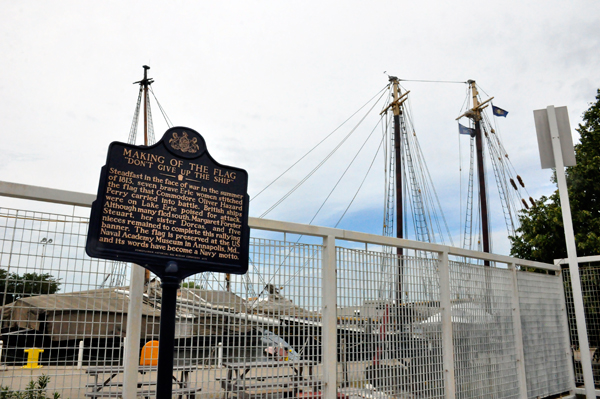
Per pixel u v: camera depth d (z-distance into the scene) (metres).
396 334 5.92
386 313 5.86
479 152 28.83
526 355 8.18
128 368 3.85
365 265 5.71
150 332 4.39
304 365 4.82
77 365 3.75
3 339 3.56
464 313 7.05
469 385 6.81
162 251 3.63
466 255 7.23
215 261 3.85
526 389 7.88
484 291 7.58
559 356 9.07
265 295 4.67
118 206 3.53
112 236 3.46
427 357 6.27
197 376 4.20
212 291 4.35
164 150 3.81
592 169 14.64
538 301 8.89
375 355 5.61
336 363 5.07
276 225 4.86
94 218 3.42
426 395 6.11
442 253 6.80
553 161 8.18
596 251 13.46
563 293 9.65
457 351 6.74
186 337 4.16
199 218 3.85
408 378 5.93
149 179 3.69
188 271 3.73
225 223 3.97
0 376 3.46
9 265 3.55
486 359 7.26
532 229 15.73
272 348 4.63
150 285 4.30
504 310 7.91
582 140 16.48
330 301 5.14
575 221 14.62
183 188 3.83
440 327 6.57
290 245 4.98
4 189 3.59
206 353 4.23
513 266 8.31
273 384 4.57
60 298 3.73
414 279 6.35
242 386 4.34
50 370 3.66
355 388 5.30
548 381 8.57
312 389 4.87
